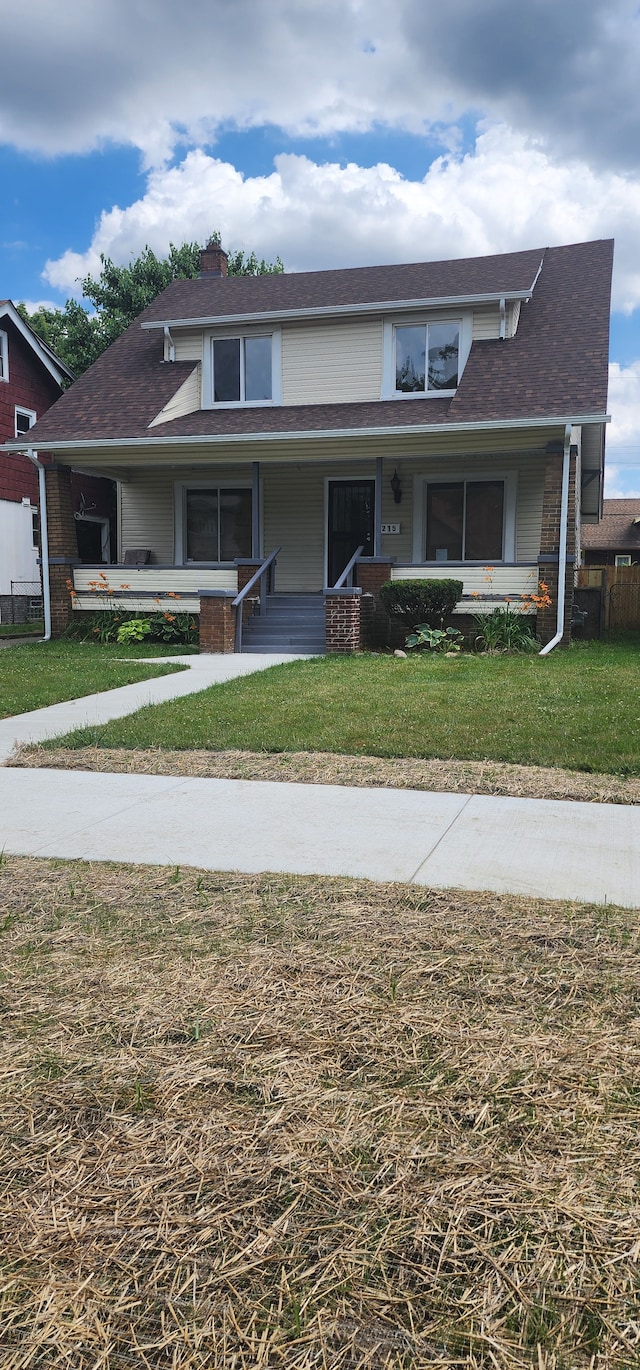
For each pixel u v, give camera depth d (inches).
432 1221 68.7
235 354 641.0
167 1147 78.0
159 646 547.8
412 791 210.7
